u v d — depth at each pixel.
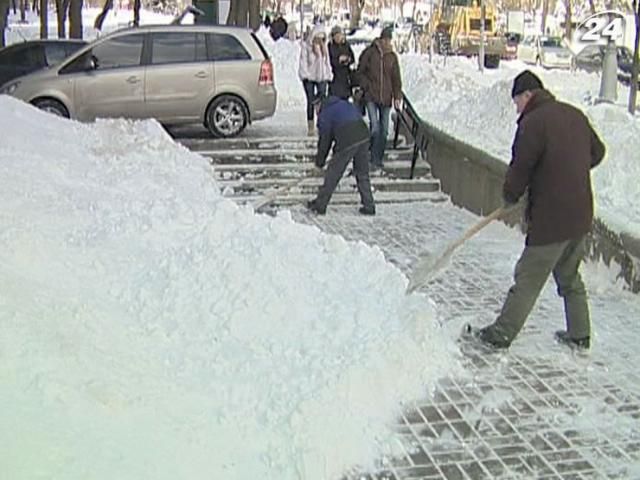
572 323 5.21
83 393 3.61
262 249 5.52
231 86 11.53
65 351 3.88
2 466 2.98
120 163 8.40
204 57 11.59
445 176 10.16
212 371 4.26
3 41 21.44
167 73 11.39
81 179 7.28
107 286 5.06
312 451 3.70
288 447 3.72
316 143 11.27
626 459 3.94
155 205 6.41
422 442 4.04
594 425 4.26
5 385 3.44
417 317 5.05
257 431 3.82
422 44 31.61
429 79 14.98
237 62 11.61
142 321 4.71
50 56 14.39
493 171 8.66
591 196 4.97
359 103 10.60
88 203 6.33
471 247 7.77
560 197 4.85
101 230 5.76
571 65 23.33
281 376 4.25
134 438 3.45
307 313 4.94
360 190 9.28
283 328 4.76
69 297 4.63
